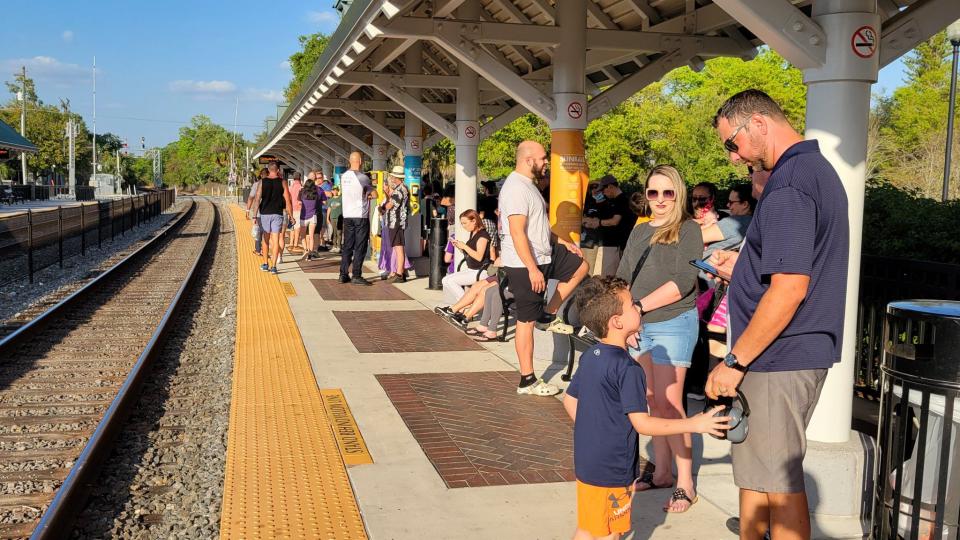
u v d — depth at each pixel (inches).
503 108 842.8
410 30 412.2
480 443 233.1
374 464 215.2
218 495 215.5
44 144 3742.6
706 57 488.7
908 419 148.6
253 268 671.8
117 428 264.7
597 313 143.1
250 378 300.4
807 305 130.4
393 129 1029.8
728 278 177.3
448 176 1568.7
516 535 173.9
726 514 187.0
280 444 228.1
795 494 134.4
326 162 1350.9
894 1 382.9
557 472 211.3
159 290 618.5
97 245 1012.5
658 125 1327.5
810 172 127.9
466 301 398.3
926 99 1343.5
